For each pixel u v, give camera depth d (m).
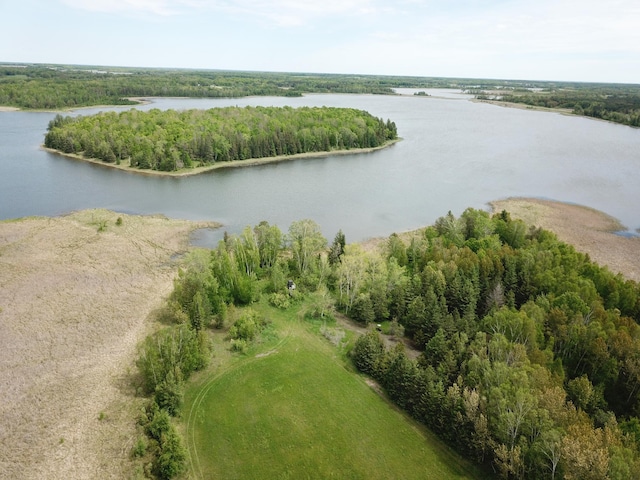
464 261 84.44
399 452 54.19
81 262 101.50
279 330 79.25
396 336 78.62
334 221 133.88
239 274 86.44
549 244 95.19
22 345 72.81
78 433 56.53
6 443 54.94
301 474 51.16
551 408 48.81
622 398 59.34
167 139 193.25
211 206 143.62
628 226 132.00
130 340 75.88
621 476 40.34
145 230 121.56
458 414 53.03
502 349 58.91
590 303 73.06
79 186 157.38
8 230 115.62
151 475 50.88
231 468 51.75
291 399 62.41
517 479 47.12
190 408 60.47
